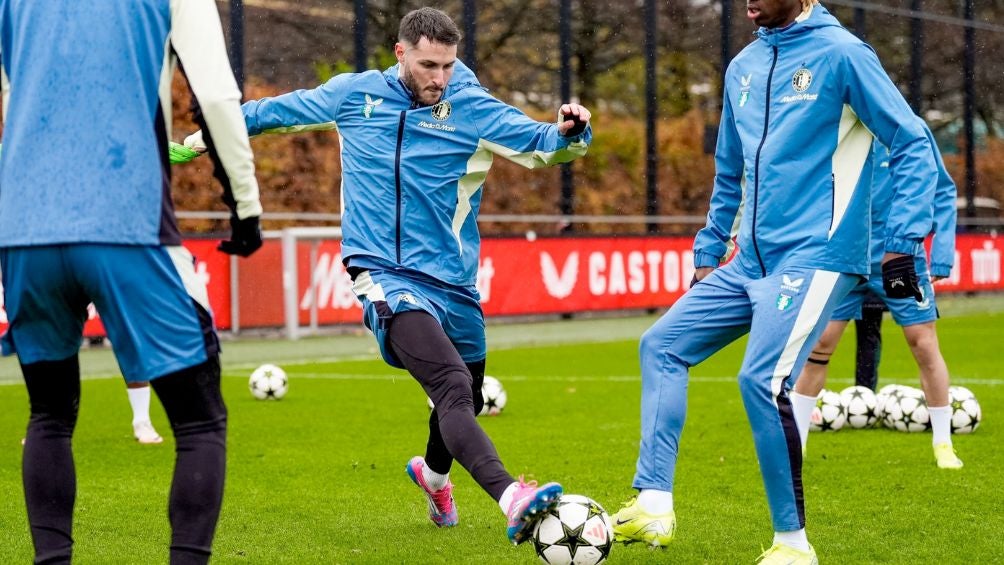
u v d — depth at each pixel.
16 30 6.77
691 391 20.91
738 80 8.94
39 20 6.68
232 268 30.98
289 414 18.08
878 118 8.27
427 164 9.15
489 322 37.53
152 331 6.67
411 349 8.56
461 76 9.33
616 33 40.16
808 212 8.45
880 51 46.00
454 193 9.23
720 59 41.72
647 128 40.16
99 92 6.54
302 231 31.53
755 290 8.56
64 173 6.51
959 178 49.00
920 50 46.78
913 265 8.29
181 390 6.77
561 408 18.73
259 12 33.09
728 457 13.74
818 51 8.45
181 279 6.75
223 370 25.42
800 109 8.47
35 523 6.91
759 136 8.66
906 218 8.18
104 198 6.51
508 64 38.19
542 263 35.97
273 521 10.35
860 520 10.22
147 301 6.63
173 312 6.71
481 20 37.44
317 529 10.03
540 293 35.94
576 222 38.56
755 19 8.77
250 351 29.19
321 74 34.25
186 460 6.76
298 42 33.84
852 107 8.38
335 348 30.11
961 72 48.94
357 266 9.16
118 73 6.57
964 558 8.88
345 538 9.66
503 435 15.70
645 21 40.22
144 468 13.21
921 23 46.81
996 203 49.62
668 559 8.91
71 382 7.12
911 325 13.00
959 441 14.84
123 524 10.19
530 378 23.39
